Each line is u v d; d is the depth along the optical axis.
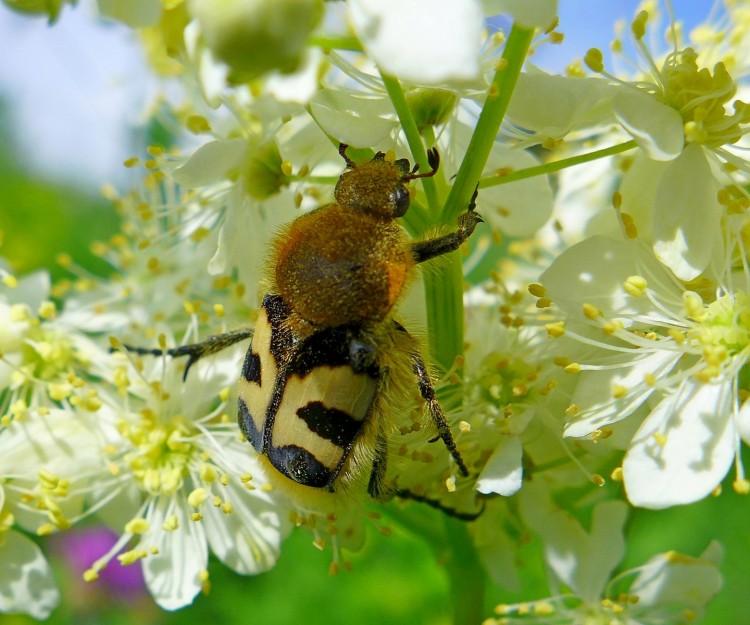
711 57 0.08
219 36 0.06
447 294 0.07
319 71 0.06
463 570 0.08
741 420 0.07
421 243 0.07
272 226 0.08
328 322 0.07
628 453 0.07
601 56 0.07
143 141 0.09
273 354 0.07
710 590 0.08
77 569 0.11
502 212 0.08
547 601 0.08
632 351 0.07
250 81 0.06
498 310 0.08
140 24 0.07
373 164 0.07
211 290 0.08
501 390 0.08
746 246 0.07
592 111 0.07
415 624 0.10
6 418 0.08
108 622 0.11
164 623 0.11
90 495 0.08
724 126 0.07
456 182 0.07
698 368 0.07
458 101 0.07
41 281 0.08
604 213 0.08
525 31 0.07
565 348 0.07
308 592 0.11
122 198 0.09
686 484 0.07
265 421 0.07
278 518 0.08
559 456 0.08
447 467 0.08
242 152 0.07
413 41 0.06
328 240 0.07
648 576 0.08
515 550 0.08
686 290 0.07
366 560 0.11
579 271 0.07
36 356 0.08
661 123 0.07
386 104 0.07
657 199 0.07
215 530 0.08
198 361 0.08
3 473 0.08
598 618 0.08
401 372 0.07
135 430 0.08
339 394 0.07
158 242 0.08
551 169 0.07
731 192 0.07
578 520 0.08
